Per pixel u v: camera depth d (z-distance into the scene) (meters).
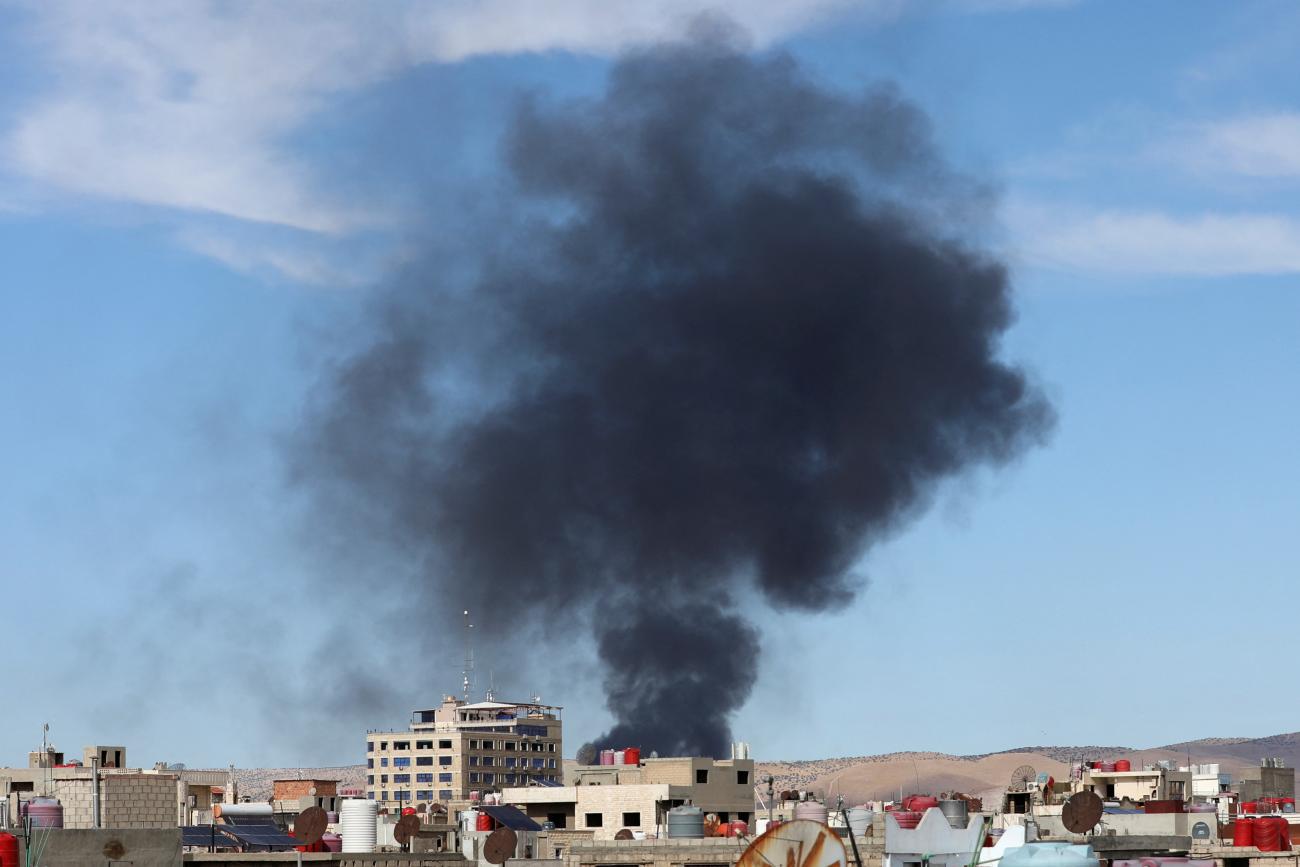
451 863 118.31
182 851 103.44
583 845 126.56
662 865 125.50
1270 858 121.31
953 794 157.50
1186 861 107.62
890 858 103.62
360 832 125.88
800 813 123.81
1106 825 142.12
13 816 100.94
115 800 108.81
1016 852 78.62
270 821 165.12
